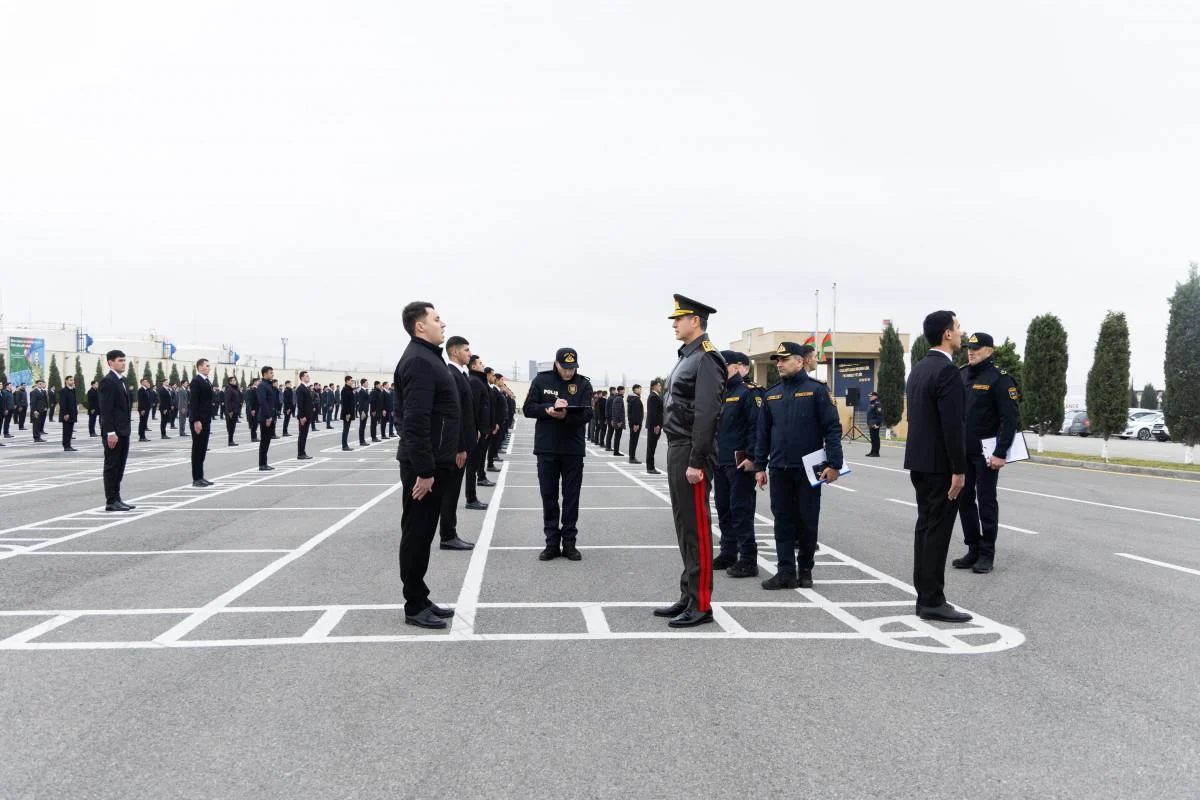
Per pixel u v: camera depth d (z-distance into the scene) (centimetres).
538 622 566
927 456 577
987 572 747
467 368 1204
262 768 334
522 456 2447
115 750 351
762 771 334
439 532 960
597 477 1753
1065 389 2600
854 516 1135
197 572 722
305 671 456
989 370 757
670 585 689
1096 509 1228
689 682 443
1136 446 3195
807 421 679
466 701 411
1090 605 622
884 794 315
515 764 339
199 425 1431
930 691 430
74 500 1241
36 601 615
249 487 1448
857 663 478
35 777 325
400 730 374
